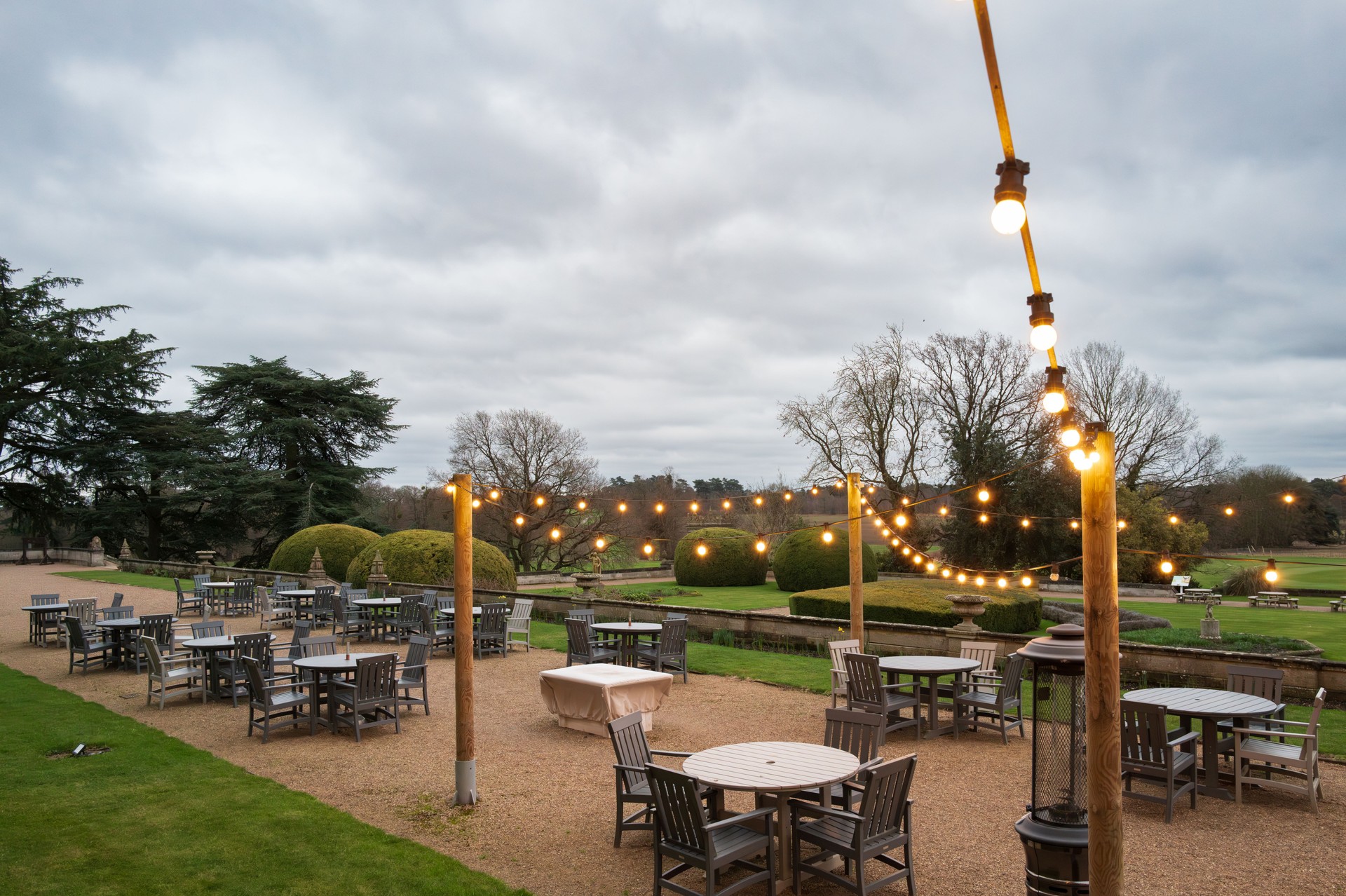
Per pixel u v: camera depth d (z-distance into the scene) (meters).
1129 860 6.27
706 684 13.44
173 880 5.89
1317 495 32.50
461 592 7.70
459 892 5.73
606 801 7.74
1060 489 34.09
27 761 8.78
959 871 6.12
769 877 5.62
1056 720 5.10
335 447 46.09
